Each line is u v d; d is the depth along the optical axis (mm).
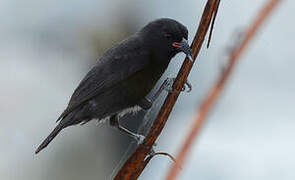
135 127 11539
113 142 11906
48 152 11859
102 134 11945
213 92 2051
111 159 11891
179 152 2062
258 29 2072
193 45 4785
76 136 11945
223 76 2059
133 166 4316
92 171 11711
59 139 11945
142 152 4383
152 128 4570
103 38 13391
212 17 4641
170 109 4664
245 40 2066
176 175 2043
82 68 13289
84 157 11875
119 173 4289
